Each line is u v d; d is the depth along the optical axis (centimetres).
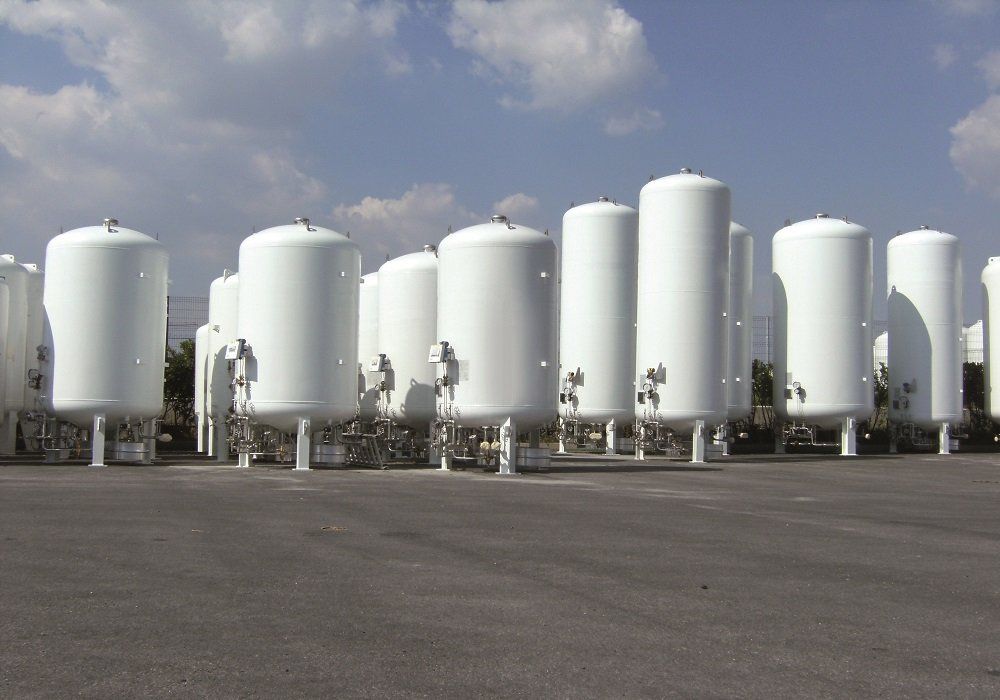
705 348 4178
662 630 1033
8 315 3978
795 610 1138
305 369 3331
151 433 3616
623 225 4625
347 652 930
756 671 884
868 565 1459
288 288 3344
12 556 1422
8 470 3136
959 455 5206
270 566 1372
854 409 4788
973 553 1587
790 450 5628
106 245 3394
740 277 5062
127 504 2120
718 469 3722
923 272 5462
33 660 893
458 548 1563
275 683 832
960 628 1058
